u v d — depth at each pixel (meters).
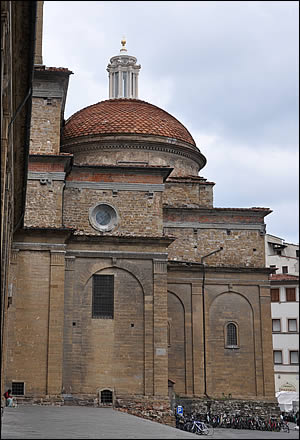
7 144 21.19
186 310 47.94
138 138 49.28
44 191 39.28
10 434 19.09
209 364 47.38
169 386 45.44
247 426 44.62
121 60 59.47
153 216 41.53
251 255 49.41
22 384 36.69
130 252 40.53
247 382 47.53
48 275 38.22
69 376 38.16
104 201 41.28
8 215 28.62
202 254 48.91
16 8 18.94
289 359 77.69
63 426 23.08
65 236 38.72
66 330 38.75
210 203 50.41
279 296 79.75
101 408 36.69
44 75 41.00
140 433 22.00
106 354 39.03
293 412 66.19
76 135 49.84
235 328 48.38
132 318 39.78
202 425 37.16
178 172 50.94
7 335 35.88
